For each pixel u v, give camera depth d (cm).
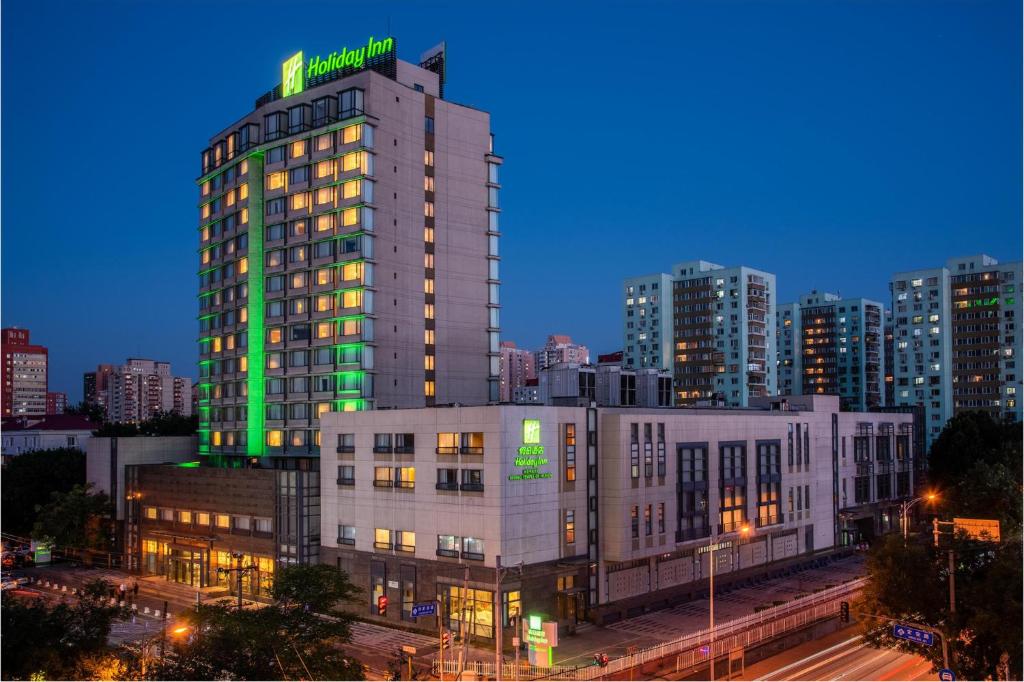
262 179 12025
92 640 4959
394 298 11094
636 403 12569
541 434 7825
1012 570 4881
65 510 11519
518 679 6100
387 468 8444
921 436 14088
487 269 12275
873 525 12431
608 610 8088
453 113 12088
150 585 10288
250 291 11862
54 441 19775
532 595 7556
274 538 9325
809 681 6141
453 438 7875
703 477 9238
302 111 11525
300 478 9144
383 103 11194
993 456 12275
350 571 8731
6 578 10750
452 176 11988
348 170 10962
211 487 10181
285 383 11419
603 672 6450
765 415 10288
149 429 19788
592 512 8219
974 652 5078
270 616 5412
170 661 5172
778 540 10412
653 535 8519
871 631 5534
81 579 10712
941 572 5356
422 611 5872
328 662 5316
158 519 10969
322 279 11138
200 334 12825
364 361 10675
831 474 11512
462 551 7694
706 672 6450
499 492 7419
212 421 12506
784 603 8481
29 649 4566
